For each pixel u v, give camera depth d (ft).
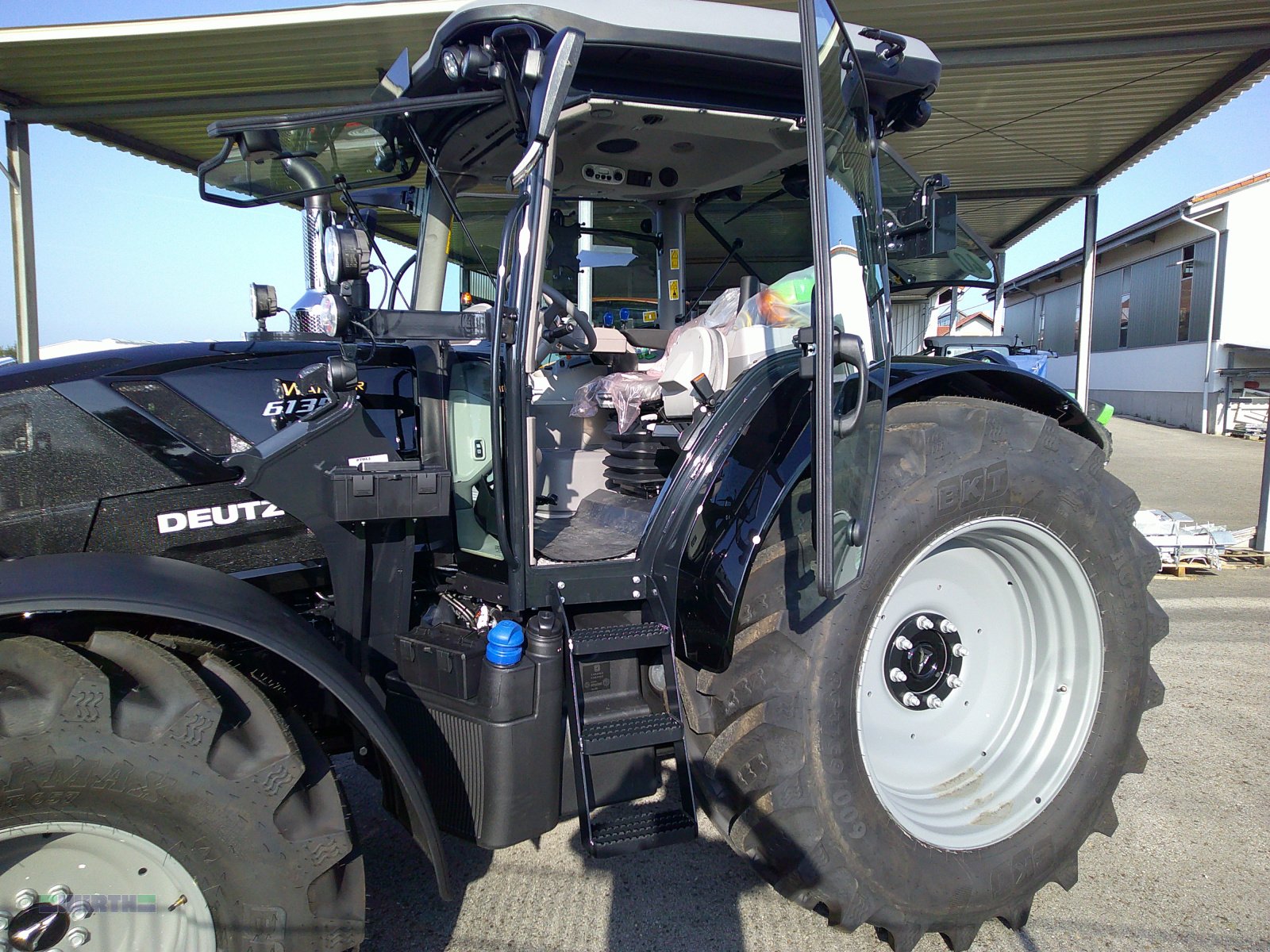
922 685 7.75
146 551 6.94
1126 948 7.03
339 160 8.20
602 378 9.02
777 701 6.27
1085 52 19.45
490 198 9.29
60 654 4.77
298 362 7.70
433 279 8.89
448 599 7.41
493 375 6.21
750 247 10.93
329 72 20.45
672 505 7.07
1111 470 38.40
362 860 5.59
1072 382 79.82
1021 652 8.10
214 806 4.83
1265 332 57.21
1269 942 7.04
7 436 6.70
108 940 4.98
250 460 6.50
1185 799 9.37
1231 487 33.06
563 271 10.75
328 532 6.75
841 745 6.37
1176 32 19.13
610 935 7.15
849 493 6.07
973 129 24.77
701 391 7.50
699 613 6.50
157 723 4.79
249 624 5.26
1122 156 27.04
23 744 4.46
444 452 7.43
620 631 6.72
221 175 8.21
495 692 6.15
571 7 6.14
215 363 7.43
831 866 6.25
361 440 6.86
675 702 6.51
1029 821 7.32
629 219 10.96
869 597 6.53
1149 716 11.53
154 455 6.95
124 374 7.07
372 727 5.49
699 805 6.89
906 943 6.57
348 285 7.00
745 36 6.63
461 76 6.26
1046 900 7.73
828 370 5.56
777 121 7.68
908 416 7.27
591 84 6.98
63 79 20.36
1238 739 10.82
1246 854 8.34
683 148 8.70
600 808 6.33
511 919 7.35
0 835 4.53
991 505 7.06
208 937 5.00
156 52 19.06
